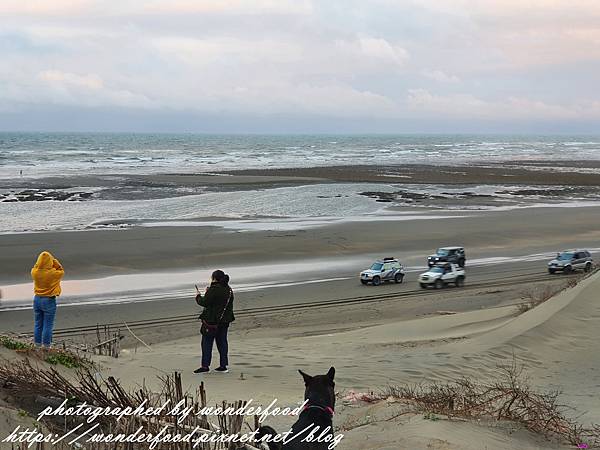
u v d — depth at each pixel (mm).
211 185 82688
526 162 150625
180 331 24203
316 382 6219
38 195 69188
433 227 52781
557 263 37406
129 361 13711
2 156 142750
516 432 8836
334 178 95500
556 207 68312
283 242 44781
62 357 11383
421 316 26234
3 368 9055
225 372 13172
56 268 12656
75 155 154250
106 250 40656
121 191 74625
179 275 35219
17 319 25688
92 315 26703
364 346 17422
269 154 176250
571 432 9406
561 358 15078
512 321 18656
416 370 13734
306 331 23453
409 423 8406
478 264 40531
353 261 39875
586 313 17984
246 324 25219
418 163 140500
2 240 43156
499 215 60938
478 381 12914
